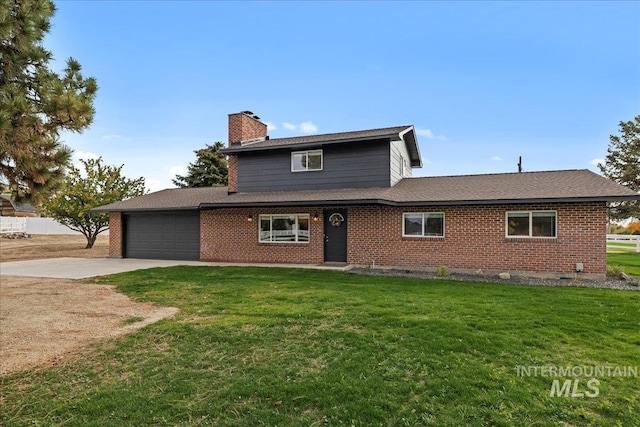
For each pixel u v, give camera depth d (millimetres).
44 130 4453
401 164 17062
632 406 3451
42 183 4426
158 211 17047
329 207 14492
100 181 23219
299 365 4512
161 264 15047
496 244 11945
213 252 16188
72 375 4367
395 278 11062
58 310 7461
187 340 5500
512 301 7664
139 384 4086
